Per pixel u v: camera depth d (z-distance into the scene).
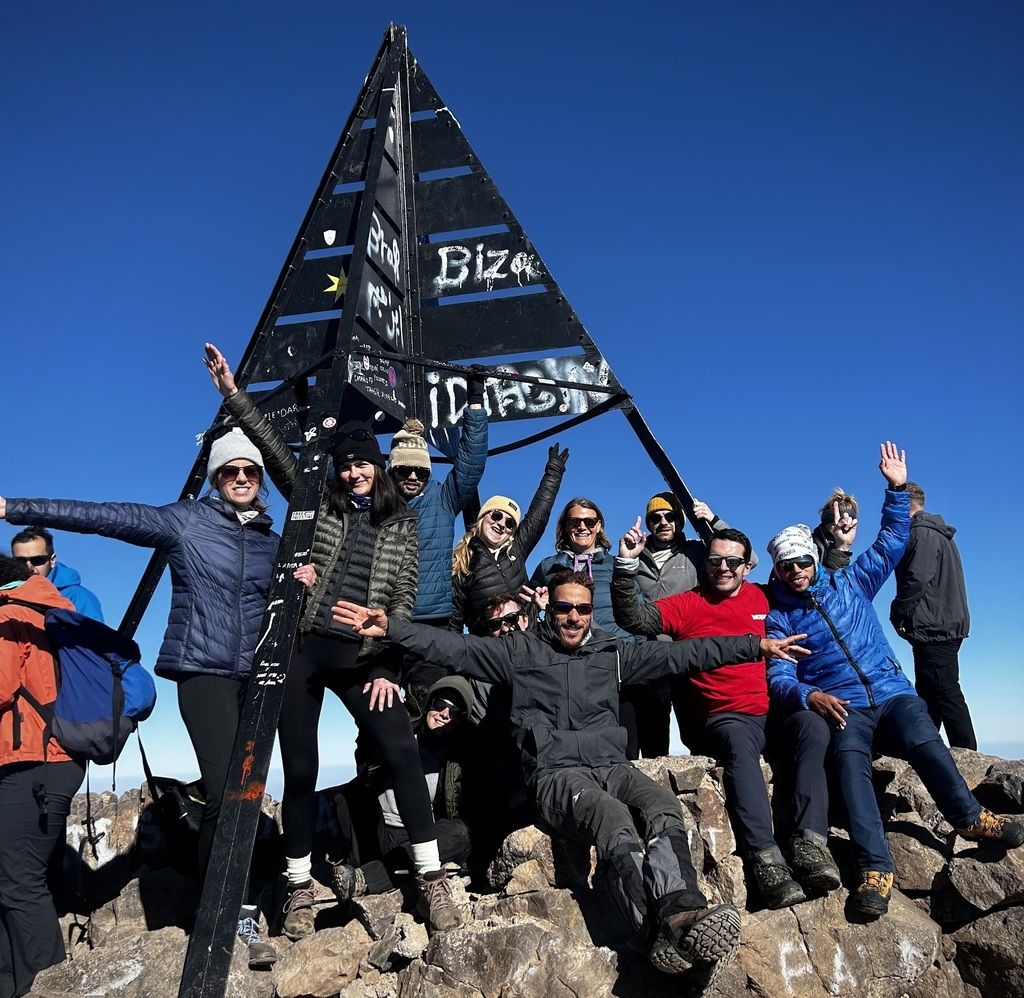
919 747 5.12
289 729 4.69
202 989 3.87
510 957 4.32
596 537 6.25
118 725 4.90
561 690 4.98
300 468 5.28
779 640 5.07
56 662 4.93
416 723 5.48
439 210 7.77
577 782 4.69
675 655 5.07
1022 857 5.01
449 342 7.49
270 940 4.73
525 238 7.56
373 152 7.21
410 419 6.18
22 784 4.75
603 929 4.53
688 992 4.31
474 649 4.96
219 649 4.74
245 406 5.22
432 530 6.00
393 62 7.75
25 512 4.47
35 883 4.74
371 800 5.26
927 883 5.20
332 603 4.80
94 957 4.62
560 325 7.34
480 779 5.33
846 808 5.03
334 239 7.32
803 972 4.66
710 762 5.20
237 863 4.12
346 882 4.90
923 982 4.83
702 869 4.93
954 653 6.65
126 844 6.01
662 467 6.98
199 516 4.90
